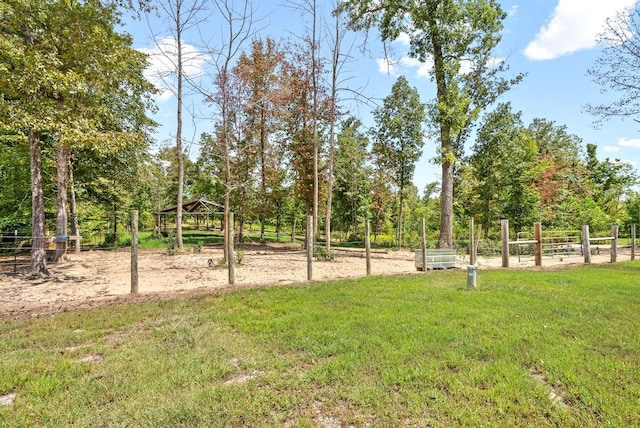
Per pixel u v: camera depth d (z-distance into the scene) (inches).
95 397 119.3
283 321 198.4
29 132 370.0
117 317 213.3
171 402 115.0
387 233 1317.7
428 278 348.2
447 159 634.8
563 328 179.6
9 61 325.4
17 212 685.9
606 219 960.9
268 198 968.9
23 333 186.7
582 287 286.5
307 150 856.3
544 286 291.0
